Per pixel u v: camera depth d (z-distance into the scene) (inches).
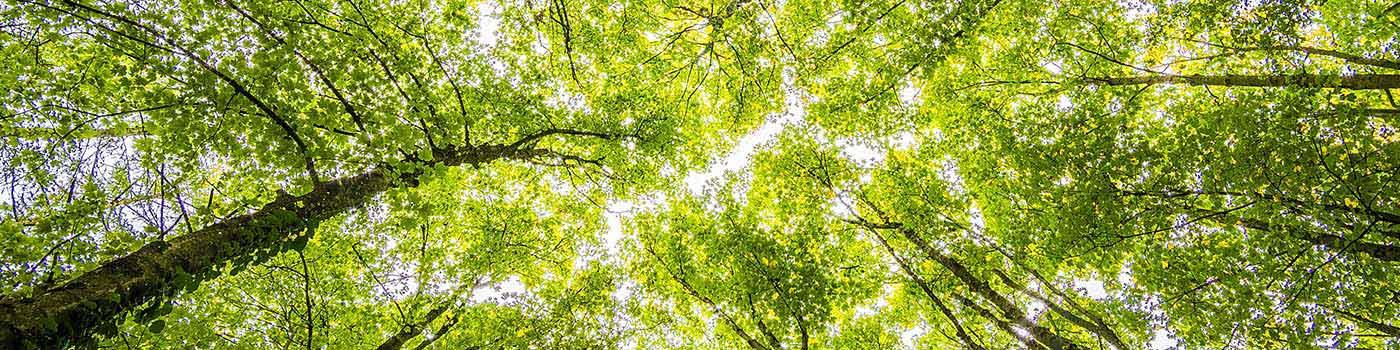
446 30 458.9
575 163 578.9
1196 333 346.3
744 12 491.8
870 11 506.0
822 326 470.3
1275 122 300.0
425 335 479.2
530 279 596.4
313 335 411.2
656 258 618.2
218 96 213.0
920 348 659.4
